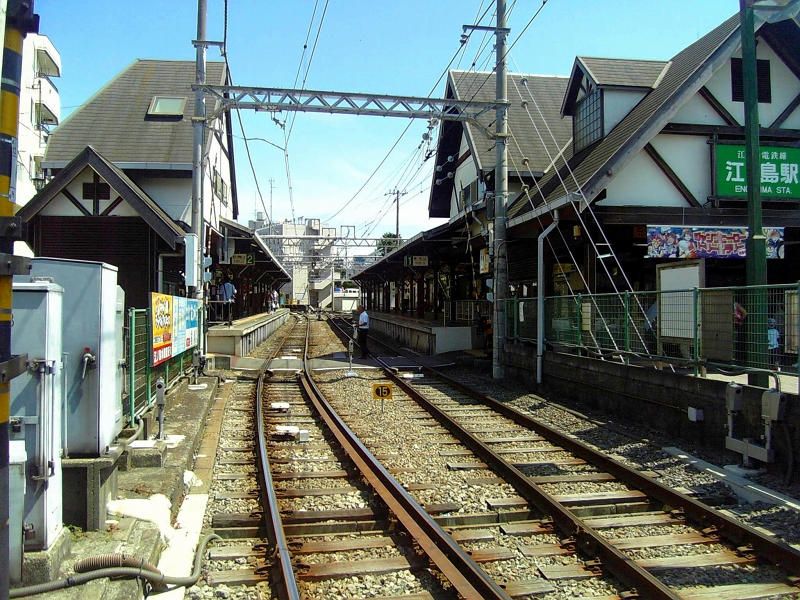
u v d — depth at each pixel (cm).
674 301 924
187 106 2112
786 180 1315
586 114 1616
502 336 1533
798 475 661
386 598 425
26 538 362
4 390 256
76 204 1596
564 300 1262
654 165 1307
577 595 438
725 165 1305
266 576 457
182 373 1222
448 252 2419
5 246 260
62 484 446
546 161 1955
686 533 546
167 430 823
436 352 2002
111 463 459
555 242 1580
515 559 493
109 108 2097
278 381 1541
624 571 458
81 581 362
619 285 1652
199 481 680
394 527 558
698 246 1216
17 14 258
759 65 1348
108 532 447
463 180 2280
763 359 744
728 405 757
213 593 433
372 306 5559
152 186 1895
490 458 767
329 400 1254
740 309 789
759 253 812
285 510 586
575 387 1182
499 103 1446
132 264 1614
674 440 866
